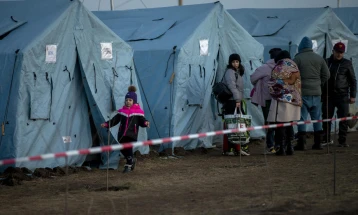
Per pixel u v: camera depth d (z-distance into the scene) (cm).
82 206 898
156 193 998
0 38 1299
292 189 991
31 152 1233
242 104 1542
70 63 1322
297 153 1516
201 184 1080
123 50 1435
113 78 1390
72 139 1328
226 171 1239
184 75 1570
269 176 1113
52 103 1277
